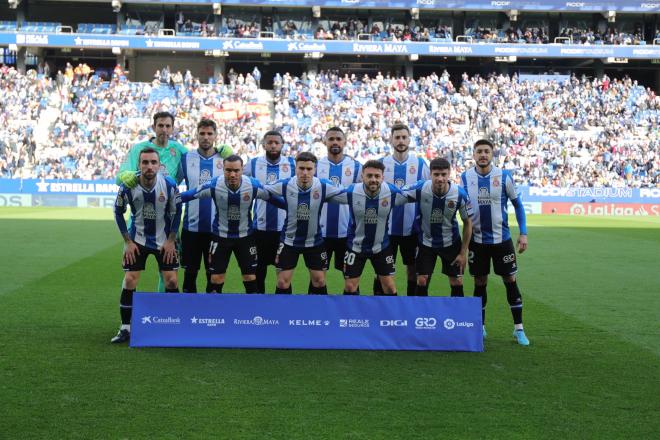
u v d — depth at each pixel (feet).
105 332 23.26
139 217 22.31
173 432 14.48
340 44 127.95
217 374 18.54
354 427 14.90
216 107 119.24
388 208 22.90
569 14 139.03
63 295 29.99
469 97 125.29
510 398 16.94
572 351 21.58
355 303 21.50
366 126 117.29
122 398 16.52
